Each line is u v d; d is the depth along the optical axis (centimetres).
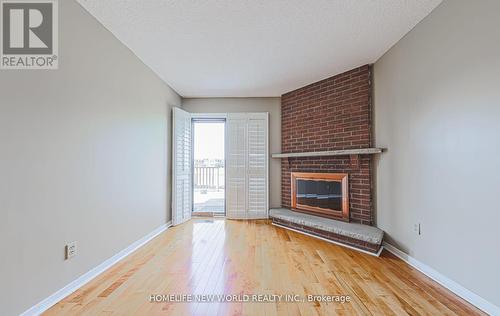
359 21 256
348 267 270
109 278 243
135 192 329
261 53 327
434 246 242
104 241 263
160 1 223
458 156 213
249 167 514
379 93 346
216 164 680
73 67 221
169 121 450
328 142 417
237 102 525
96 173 250
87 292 216
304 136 461
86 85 236
